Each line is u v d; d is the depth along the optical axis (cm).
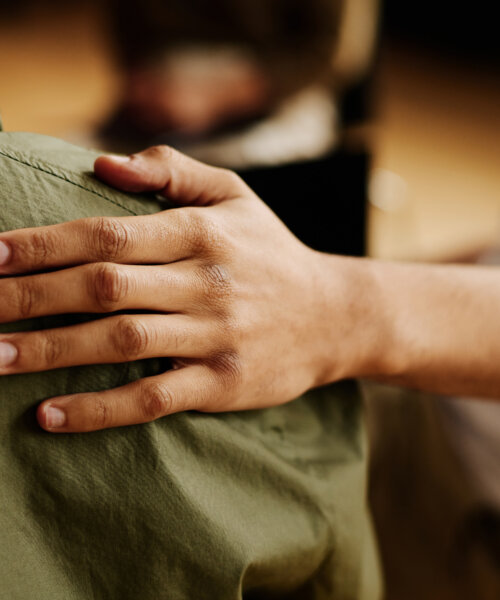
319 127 92
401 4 341
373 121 114
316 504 53
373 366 58
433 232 208
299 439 56
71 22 383
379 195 141
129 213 51
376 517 104
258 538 51
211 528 50
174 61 85
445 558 97
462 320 61
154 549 49
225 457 52
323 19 85
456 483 93
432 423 97
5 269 48
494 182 238
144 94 89
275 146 85
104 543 49
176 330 50
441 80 318
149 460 50
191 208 52
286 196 65
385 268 60
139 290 49
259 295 53
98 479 49
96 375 50
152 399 49
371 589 59
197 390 51
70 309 48
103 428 49
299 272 55
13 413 48
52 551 49
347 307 57
